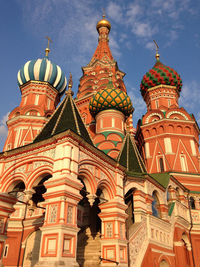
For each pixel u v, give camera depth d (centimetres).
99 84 3142
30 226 1577
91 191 1035
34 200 1278
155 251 1348
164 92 2814
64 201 847
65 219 829
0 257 932
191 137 2400
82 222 1561
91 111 2505
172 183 1859
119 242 1057
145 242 1300
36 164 1020
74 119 1126
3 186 1062
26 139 2291
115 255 1028
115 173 1222
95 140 2302
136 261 1178
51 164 970
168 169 2245
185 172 2159
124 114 2467
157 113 2584
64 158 920
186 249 1834
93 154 1085
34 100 2580
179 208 1803
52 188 890
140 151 2652
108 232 1099
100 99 2394
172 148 2328
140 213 1324
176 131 2417
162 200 1599
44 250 806
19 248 1537
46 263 775
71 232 835
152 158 2378
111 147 2180
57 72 2723
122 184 1231
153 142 2444
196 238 1847
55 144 988
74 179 902
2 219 991
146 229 1349
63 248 793
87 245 1303
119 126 2350
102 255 1061
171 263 1470
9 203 1034
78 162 970
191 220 1895
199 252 1811
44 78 2650
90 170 1051
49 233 823
